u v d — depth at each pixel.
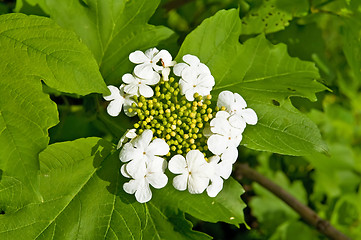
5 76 0.45
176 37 0.51
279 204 0.69
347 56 0.58
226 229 0.69
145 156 0.46
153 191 0.47
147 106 0.48
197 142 0.48
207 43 0.50
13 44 0.46
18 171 0.43
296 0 0.57
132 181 0.46
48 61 0.45
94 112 0.53
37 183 0.43
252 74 0.51
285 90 0.50
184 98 0.48
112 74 0.51
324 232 0.63
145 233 0.46
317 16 0.59
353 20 0.58
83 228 0.46
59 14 0.50
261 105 0.49
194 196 0.47
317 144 0.48
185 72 0.47
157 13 0.58
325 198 0.70
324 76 0.60
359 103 0.69
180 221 0.46
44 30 0.46
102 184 0.47
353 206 0.68
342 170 0.68
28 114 0.44
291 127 0.49
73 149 0.47
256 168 0.68
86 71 0.45
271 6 0.57
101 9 0.51
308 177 0.70
